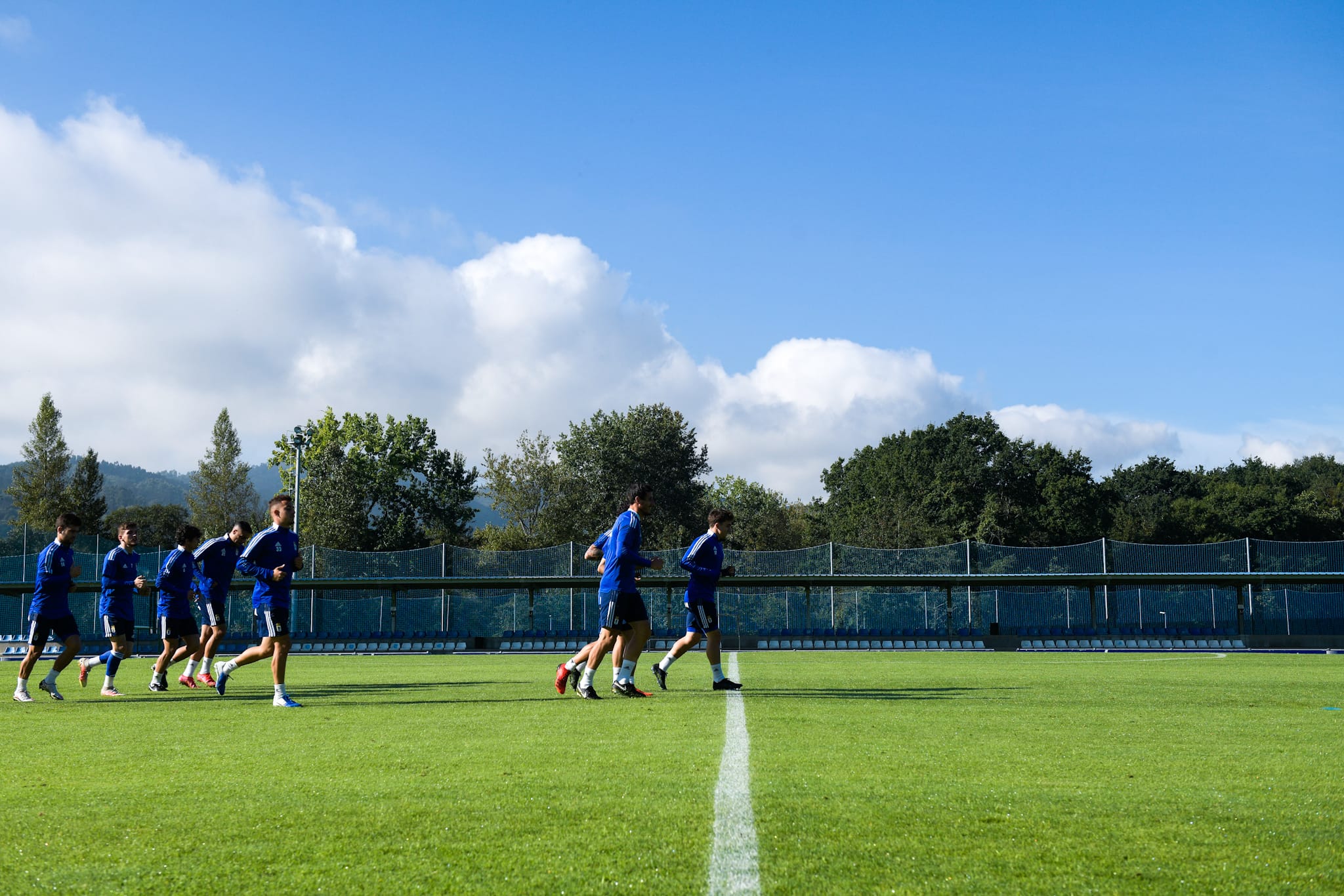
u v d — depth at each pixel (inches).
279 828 156.8
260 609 385.4
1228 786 191.2
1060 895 121.3
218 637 538.6
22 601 1454.2
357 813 166.6
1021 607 1477.6
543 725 294.2
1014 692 437.4
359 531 2551.7
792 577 1464.1
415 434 2800.2
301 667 797.9
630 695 401.4
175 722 328.5
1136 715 330.6
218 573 534.9
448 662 917.8
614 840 146.7
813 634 1483.8
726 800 173.6
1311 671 671.1
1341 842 146.3
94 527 3102.9
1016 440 2662.4
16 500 3043.8
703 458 2849.4
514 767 211.3
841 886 124.6
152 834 154.3
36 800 183.9
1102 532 2598.4
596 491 2613.2
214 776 207.8
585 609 1536.7
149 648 1364.4
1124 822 158.6
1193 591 1456.7
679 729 280.7
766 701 379.6
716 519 441.1
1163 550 1477.6
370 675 647.1
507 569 1552.7
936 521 2498.8
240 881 129.0
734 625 1497.3
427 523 2810.0
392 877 129.6
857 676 584.4
